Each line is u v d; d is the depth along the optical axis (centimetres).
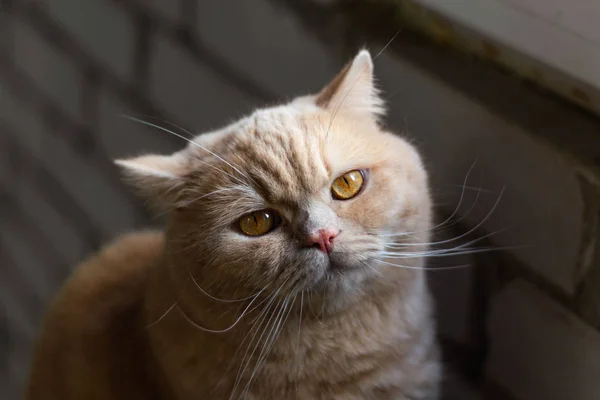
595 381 52
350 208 48
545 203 52
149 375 56
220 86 71
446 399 60
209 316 51
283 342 51
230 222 49
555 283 52
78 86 87
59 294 63
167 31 75
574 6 51
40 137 98
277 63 66
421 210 51
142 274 59
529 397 55
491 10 54
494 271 56
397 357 52
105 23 81
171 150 76
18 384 109
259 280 49
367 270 49
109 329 58
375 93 53
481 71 55
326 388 52
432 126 57
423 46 58
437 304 59
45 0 90
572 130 51
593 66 50
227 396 52
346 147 49
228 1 69
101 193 87
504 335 56
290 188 48
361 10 62
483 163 54
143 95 79
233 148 50
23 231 107
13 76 102
